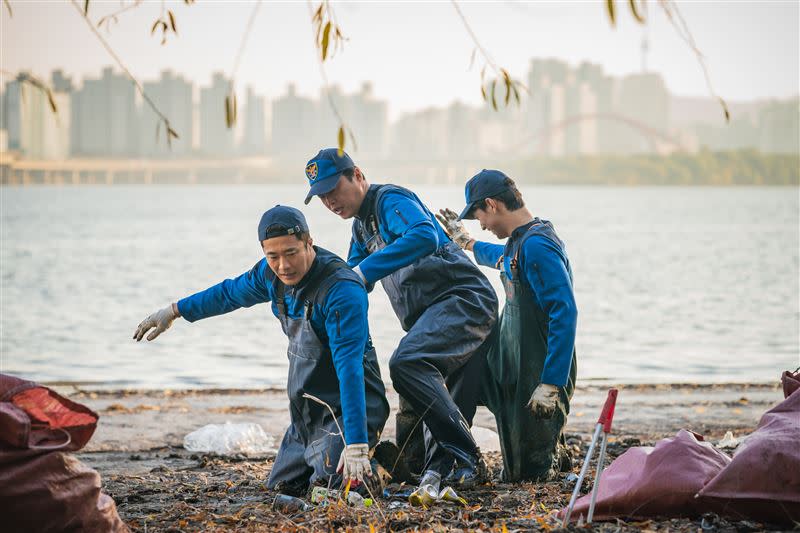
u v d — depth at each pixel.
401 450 6.80
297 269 6.20
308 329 6.37
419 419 7.14
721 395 13.05
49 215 116.69
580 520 5.30
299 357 6.50
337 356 6.14
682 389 13.70
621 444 8.76
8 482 4.56
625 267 47.28
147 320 6.75
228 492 6.82
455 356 6.77
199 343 21.14
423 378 6.68
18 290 35.22
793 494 5.13
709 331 24.11
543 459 6.83
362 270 6.56
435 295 6.99
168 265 47.56
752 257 54.28
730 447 8.65
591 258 53.09
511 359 6.79
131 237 72.00
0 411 4.61
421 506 6.07
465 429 6.74
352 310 6.15
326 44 4.61
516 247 6.70
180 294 34.38
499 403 6.93
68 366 18.00
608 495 5.45
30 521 4.61
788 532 5.07
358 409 6.07
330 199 7.01
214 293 6.71
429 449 7.01
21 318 26.81
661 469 5.44
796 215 126.25
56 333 23.39
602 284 38.50
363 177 7.12
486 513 5.82
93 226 89.94
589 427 10.45
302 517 5.84
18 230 81.69
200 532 5.57
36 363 18.41
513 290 6.73
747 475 5.21
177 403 12.26
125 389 13.62
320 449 6.44
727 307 30.06
